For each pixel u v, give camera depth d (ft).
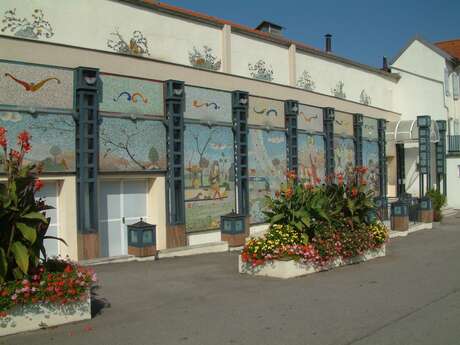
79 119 40.11
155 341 20.20
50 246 40.24
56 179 39.47
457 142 94.32
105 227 44.37
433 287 30.32
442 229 68.28
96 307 25.84
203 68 51.90
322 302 26.48
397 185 91.30
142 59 46.14
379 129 82.69
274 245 33.88
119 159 43.45
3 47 37.24
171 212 47.01
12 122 37.17
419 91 94.43
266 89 59.72
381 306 25.62
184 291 29.63
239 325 22.35
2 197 20.98
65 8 41.42
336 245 36.58
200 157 50.55
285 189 36.37
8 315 20.84
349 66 77.87
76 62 41.42
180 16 50.47
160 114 46.96
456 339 20.17
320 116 68.54
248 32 58.13
